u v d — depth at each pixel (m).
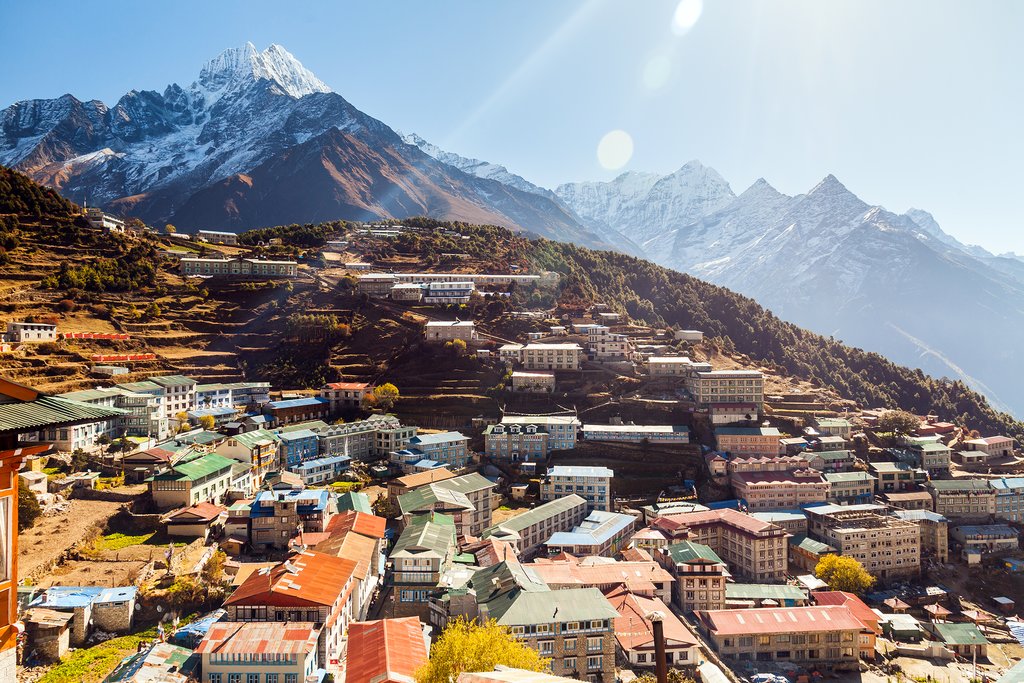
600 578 141.38
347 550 127.69
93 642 102.88
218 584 119.19
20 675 92.31
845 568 173.62
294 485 174.62
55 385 198.62
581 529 176.00
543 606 110.38
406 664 90.25
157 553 126.12
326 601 102.94
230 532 140.62
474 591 120.75
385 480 198.25
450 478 185.75
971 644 153.00
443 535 139.50
